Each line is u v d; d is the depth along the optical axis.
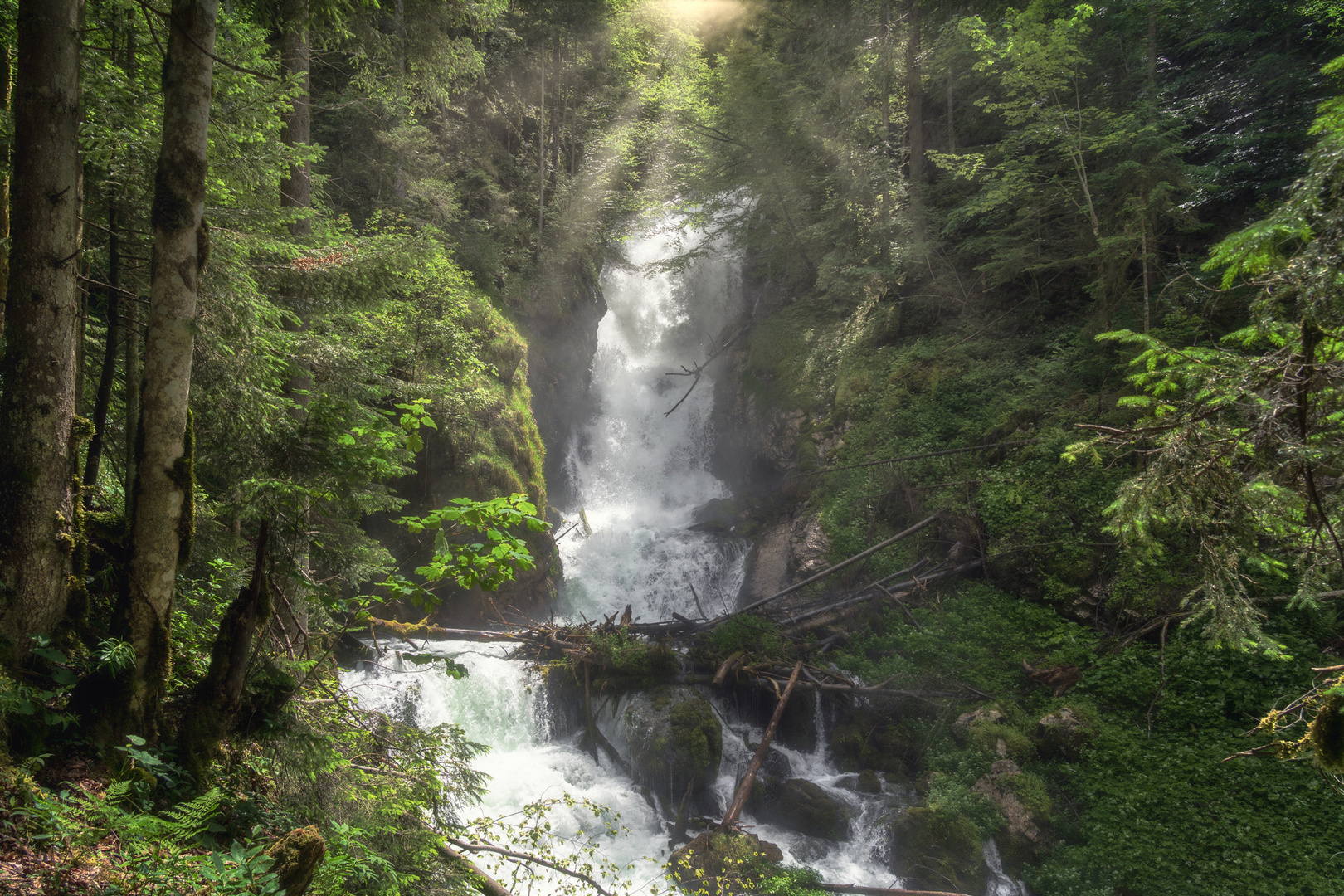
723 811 13.03
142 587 5.02
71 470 5.36
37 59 5.12
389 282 9.20
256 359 7.23
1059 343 20.45
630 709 14.13
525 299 26.66
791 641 16.20
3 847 3.47
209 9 5.29
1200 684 12.71
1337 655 11.96
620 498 29.19
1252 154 17.77
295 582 5.73
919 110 25.55
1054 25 17.67
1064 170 20.44
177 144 5.19
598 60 34.22
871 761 14.04
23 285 5.11
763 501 24.94
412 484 17.17
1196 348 4.17
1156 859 10.70
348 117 21.22
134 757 4.29
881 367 24.16
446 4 15.23
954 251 24.31
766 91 27.20
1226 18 18.92
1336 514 3.92
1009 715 13.79
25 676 4.79
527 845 10.52
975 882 11.27
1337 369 3.42
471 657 14.53
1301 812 10.48
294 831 4.12
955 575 17.36
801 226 29.05
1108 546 15.37
